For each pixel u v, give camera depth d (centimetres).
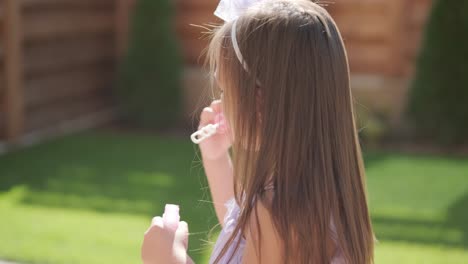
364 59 720
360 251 123
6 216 393
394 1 696
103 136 662
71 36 673
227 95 123
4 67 567
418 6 697
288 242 116
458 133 614
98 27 721
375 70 720
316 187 117
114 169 524
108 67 758
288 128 117
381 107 693
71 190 457
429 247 353
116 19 755
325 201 117
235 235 120
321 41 120
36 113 630
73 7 667
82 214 403
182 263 121
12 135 580
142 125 715
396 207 427
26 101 603
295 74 117
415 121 635
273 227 116
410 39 704
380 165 548
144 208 419
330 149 119
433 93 619
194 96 752
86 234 364
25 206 415
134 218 398
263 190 119
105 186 470
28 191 450
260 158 118
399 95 690
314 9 124
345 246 119
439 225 392
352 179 124
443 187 479
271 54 118
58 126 668
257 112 119
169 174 512
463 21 604
